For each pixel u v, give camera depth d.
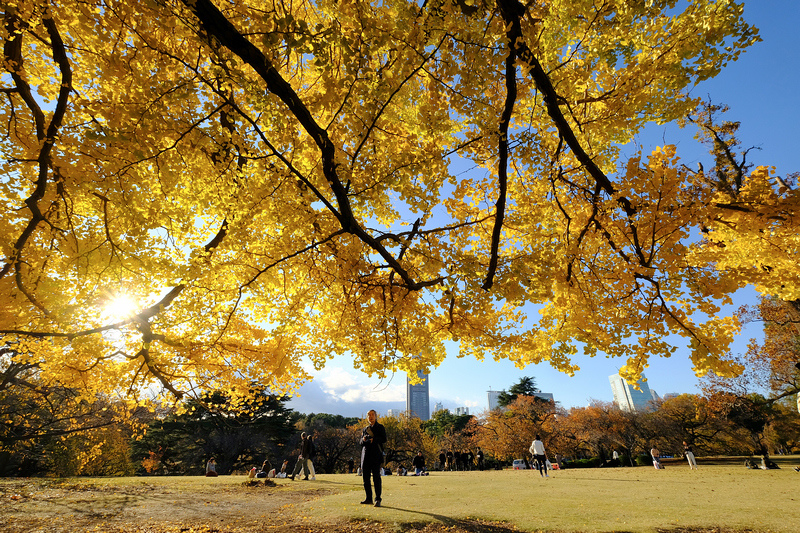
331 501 6.25
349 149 4.66
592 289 5.17
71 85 3.95
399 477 12.07
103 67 3.45
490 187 5.20
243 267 4.84
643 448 43.34
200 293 5.30
